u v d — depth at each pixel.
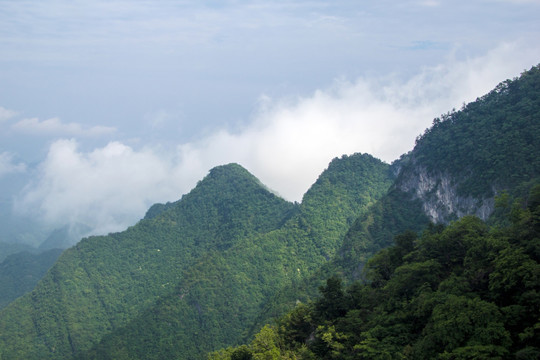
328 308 65.06
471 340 41.94
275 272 158.62
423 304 50.09
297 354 61.16
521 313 42.84
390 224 131.00
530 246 47.94
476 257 52.78
